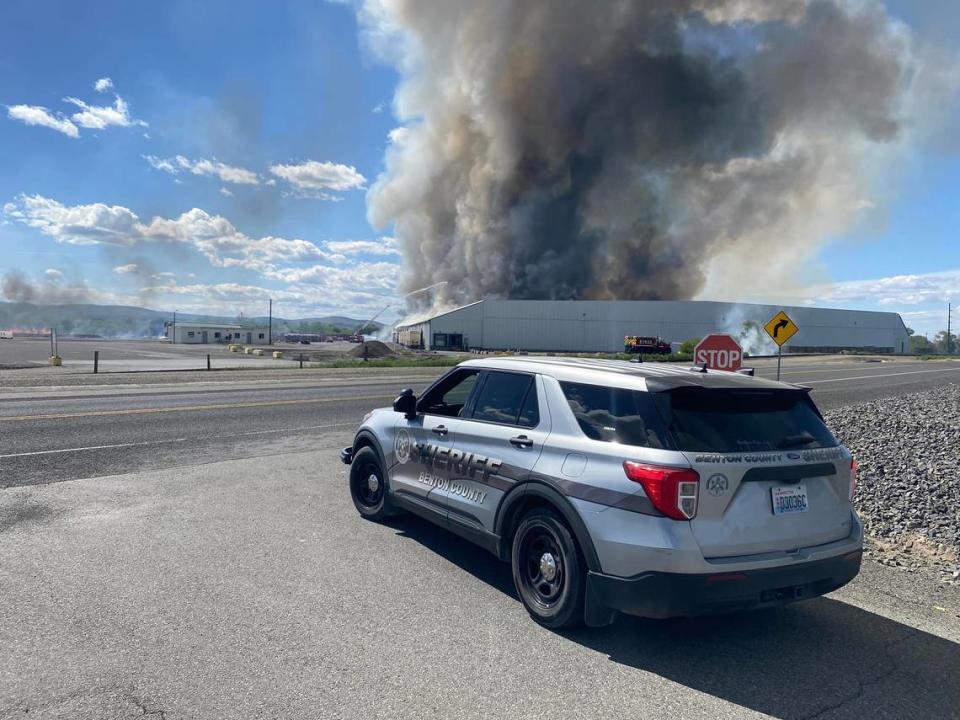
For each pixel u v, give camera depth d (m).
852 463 4.29
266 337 127.81
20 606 4.29
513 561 4.46
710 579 3.57
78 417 13.02
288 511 6.72
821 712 3.32
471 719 3.15
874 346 116.69
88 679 3.40
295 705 3.22
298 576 4.95
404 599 4.58
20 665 3.53
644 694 3.44
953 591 5.09
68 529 5.97
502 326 93.38
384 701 3.29
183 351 66.38
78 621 4.08
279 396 18.52
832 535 4.10
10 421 12.28
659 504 3.61
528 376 4.79
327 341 132.75
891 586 5.17
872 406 17.22
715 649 4.00
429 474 5.46
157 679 3.42
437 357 60.69
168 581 4.78
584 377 4.38
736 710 3.32
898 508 7.27
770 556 3.78
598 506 3.84
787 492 3.92
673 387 3.90
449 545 5.77
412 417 5.77
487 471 4.71
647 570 3.61
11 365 33.53
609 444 3.95
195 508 6.76
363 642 3.91
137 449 9.95
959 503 7.28
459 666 3.67
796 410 4.30
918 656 3.97
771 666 3.80
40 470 8.34
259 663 3.62
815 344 105.12
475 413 5.12
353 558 5.38
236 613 4.27
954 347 158.00
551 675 3.61
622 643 4.03
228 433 11.69
